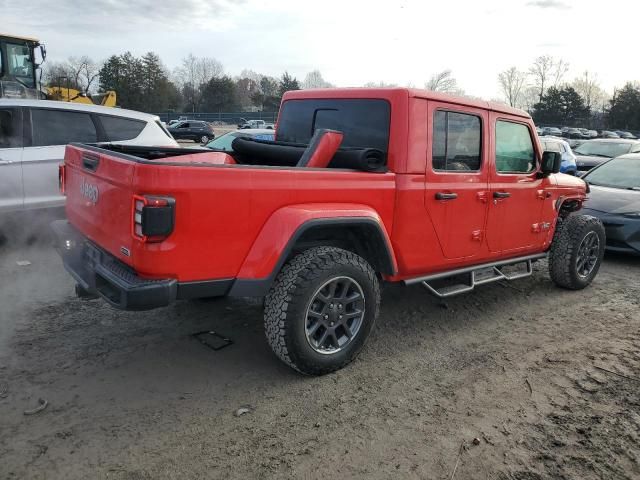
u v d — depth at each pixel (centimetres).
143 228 281
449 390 354
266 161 443
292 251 367
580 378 379
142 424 299
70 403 316
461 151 435
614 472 276
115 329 425
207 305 484
